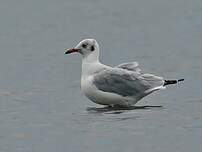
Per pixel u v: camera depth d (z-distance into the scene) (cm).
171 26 3809
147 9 4466
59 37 3594
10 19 4266
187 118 1852
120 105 2025
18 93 2255
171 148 1611
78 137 1717
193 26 3762
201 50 3030
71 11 4494
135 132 1736
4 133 1780
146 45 3244
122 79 2005
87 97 2044
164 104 2031
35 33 3753
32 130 1797
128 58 2920
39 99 2159
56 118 1908
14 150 1636
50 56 3008
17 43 3428
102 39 3503
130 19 4141
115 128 1775
